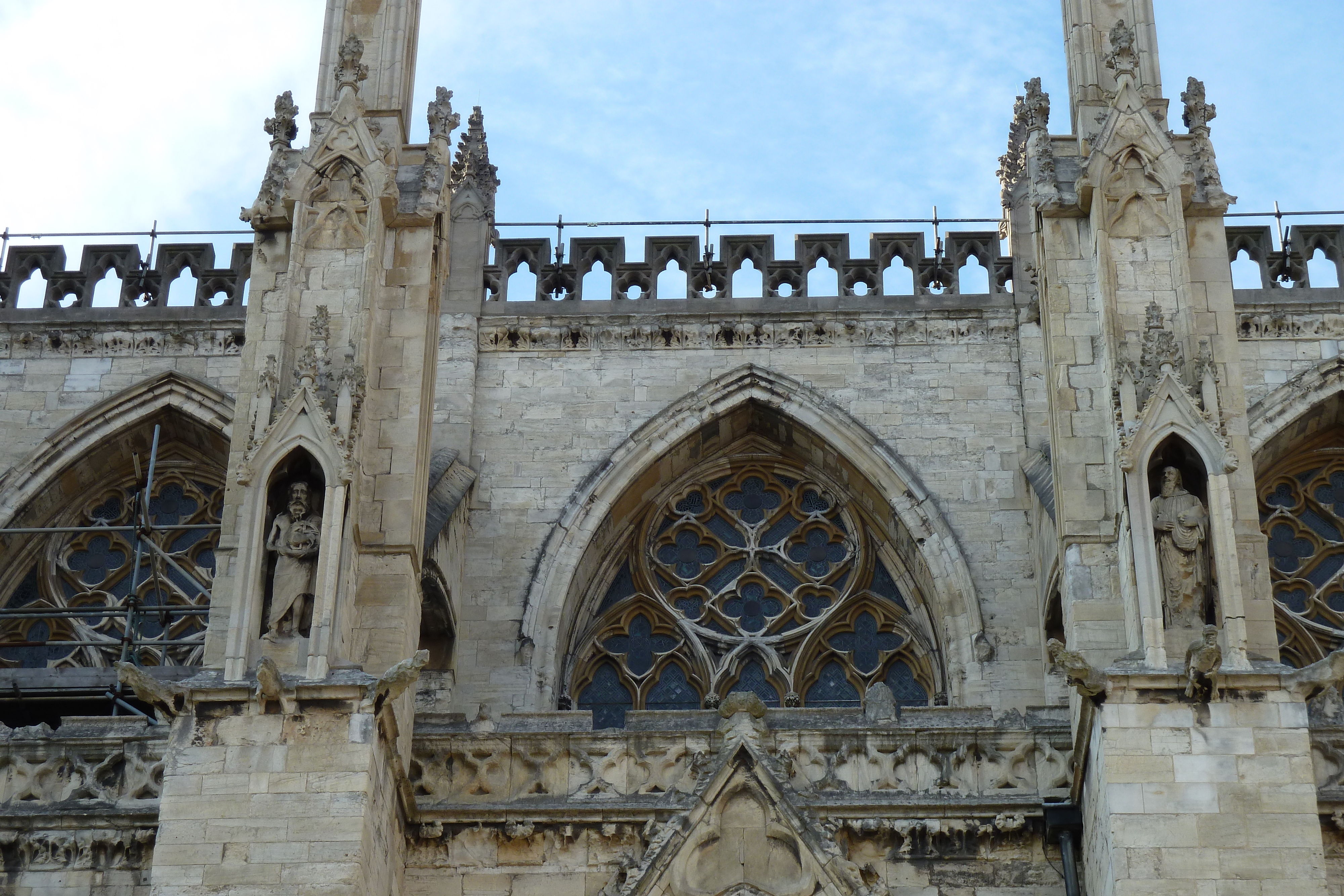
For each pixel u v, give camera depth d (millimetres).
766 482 61562
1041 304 51094
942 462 59812
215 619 46250
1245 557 45688
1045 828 46281
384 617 46844
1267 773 41875
